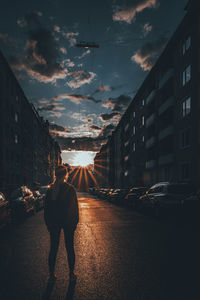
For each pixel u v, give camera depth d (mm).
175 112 29141
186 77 26516
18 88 45938
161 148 34219
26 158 53406
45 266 5398
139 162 47969
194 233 9195
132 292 3941
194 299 3660
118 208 21891
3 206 9383
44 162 83625
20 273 4945
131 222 12555
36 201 19109
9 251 6805
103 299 3691
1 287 4219
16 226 11664
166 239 8117
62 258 6062
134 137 52656
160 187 14695
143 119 45500
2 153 36281
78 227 10945
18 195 14500
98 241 7953
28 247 7262
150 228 10555
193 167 24406
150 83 41094
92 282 4395
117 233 9398
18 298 3762
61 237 8836
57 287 4180
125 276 4688
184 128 26719
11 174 41312
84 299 3697
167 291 3969
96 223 12227
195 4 23422
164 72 34844
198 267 5188
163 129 31844
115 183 80688
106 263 5547
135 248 6949
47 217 4379
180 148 27547
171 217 14562
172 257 5973
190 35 25578
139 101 48656
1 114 36094
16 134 45000
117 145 78250
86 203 29219
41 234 9406
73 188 4426
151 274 4789
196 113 24031
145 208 16719
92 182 123062
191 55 25125
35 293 3939
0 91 35875
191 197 12305
